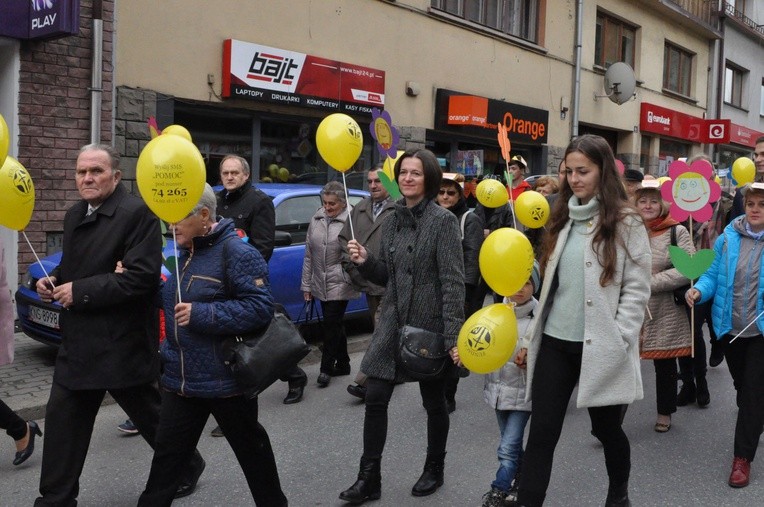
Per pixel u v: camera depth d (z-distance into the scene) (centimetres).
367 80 1082
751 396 429
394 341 380
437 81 1241
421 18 1197
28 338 712
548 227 334
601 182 315
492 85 1373
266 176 1001
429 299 378
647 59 1912
